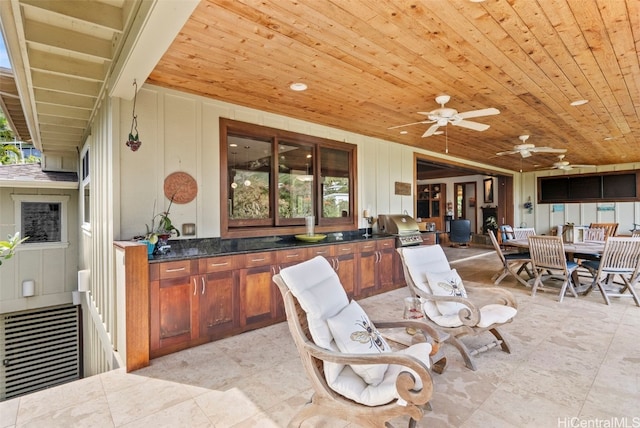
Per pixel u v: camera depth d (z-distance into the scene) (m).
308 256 3.79
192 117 3.49
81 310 6.23
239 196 3.94
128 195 3.07
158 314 2.68
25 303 5.89
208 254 2.97
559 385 2.23
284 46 2.48
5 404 2.04
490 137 5.43
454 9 2.03
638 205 8.27
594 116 4.20
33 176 5.98
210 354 2.74
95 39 2.47
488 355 2.71
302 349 1.65
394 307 4.09
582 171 9.17
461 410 1.96
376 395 1.51
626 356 2.66
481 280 5.61
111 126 2.99
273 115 4.18
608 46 2.47
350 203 5.22
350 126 4.77
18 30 2.11
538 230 9.95
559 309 3.94
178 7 1.70
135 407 2.01
